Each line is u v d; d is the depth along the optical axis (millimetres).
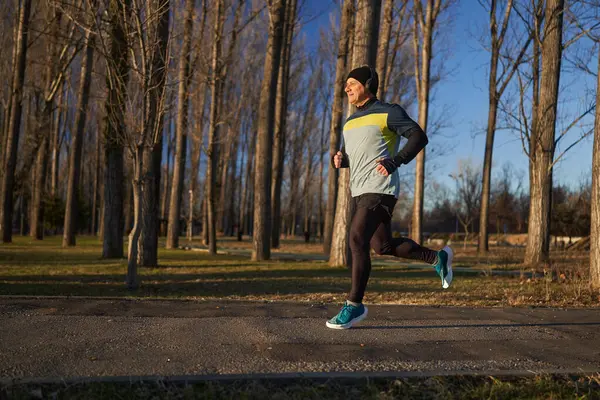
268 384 2633
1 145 31750
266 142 16672
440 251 3752
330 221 22297
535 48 16344
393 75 30547
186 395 2439
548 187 14141
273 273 11250
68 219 23391
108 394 2416
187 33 14469
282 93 25344
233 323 4059
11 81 25656
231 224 53375
